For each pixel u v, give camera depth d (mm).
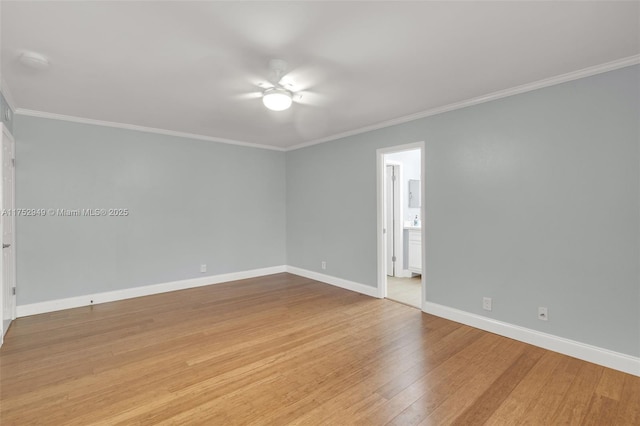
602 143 2422
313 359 2531
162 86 2787
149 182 4363
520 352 2641
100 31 1916
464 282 3277
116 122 4027
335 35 1974
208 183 4906
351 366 2420
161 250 4477
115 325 3240
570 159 2574
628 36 1990
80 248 3861
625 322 2338
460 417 1843
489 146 3061
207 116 3742
